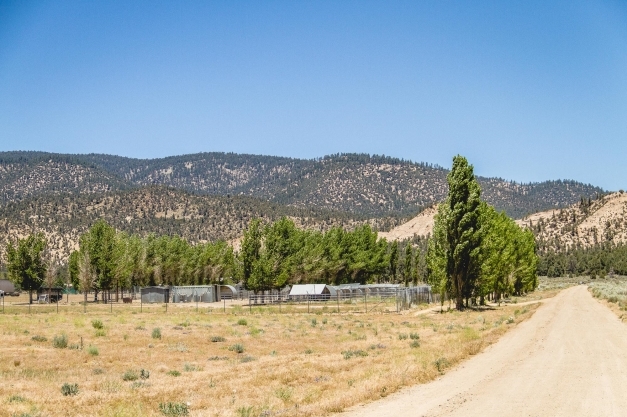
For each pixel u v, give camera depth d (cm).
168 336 3581
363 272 11425
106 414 1412
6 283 14062
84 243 9044
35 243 8981
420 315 5550
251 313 6153
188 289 9419
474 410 1411
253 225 8306
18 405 1527
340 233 11181
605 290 9119
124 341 3306
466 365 2211
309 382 1909
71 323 4391
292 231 8925
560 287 14288
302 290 9031
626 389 1648
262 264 8100
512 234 8394
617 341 2859
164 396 1678
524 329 3628
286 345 3262
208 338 3525
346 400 1520
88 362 2530
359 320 5081
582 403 1470
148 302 9294
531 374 1955
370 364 2236
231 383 1889
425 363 2133
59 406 1531
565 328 3594
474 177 5984
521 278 9625
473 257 5900
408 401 1545
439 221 6022
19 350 2809
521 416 1337
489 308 6344
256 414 1401
